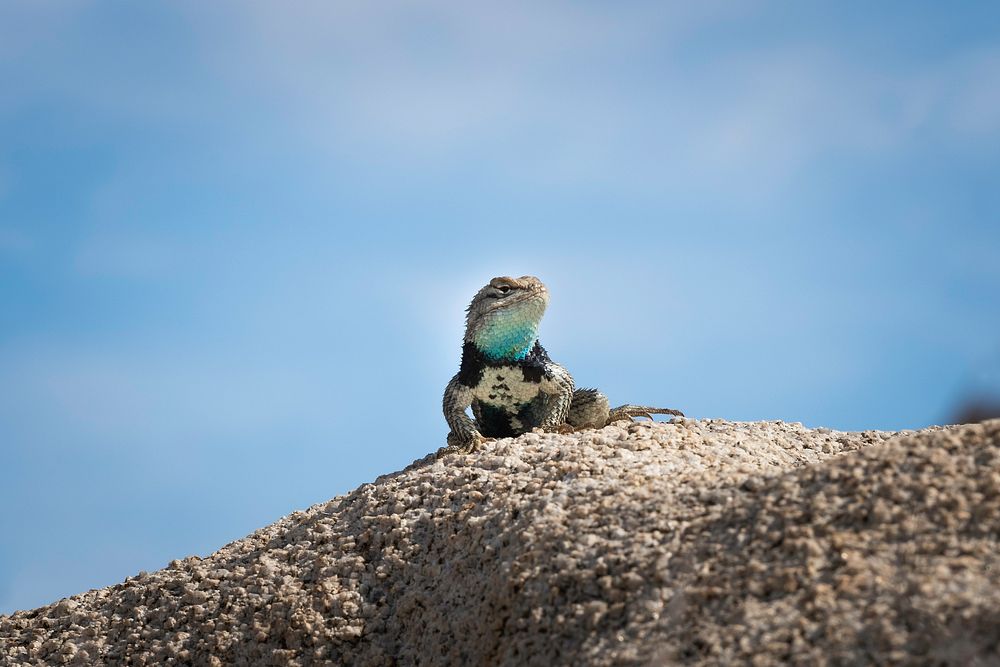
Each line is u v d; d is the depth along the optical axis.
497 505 26.92
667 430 33.19
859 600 17.42
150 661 27.72
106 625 30.17
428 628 24.77
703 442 31.94
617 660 18.50
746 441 33.31
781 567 19.00
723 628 18.05
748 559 19.70
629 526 22.70
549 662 19.92
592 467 27.42
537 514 24.88
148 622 29.64
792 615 17.66
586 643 19.53
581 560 21.95
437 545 27.31
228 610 28.38
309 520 32.69
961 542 18.30
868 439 35.78
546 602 21.38
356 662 25.38
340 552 29.14
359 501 31.75
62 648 29.38
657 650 18.22
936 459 20.91
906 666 15.75
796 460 32.38
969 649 15.66
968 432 22.12
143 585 31.97
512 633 21.56
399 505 29.78
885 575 17.88
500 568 23.53
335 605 26.97
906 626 16.50
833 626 16.94
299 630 26.48
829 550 19.05
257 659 26.48
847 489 20.91
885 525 19.27
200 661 27.12
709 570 19.78
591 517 23.61
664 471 27.03
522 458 30.58
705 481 24.41
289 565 29.66
